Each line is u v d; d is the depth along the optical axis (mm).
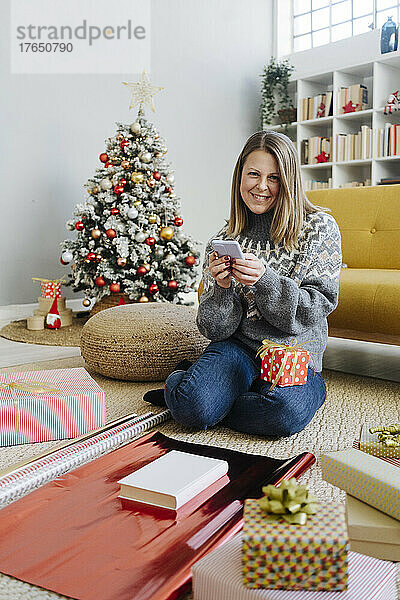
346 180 5617
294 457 1450
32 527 1117
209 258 1976
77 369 2020
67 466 1435
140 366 2279
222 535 1060
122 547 1041
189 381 1716
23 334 3604
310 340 1847
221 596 889
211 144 5574
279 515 913
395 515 1073
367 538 1056
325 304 1803
